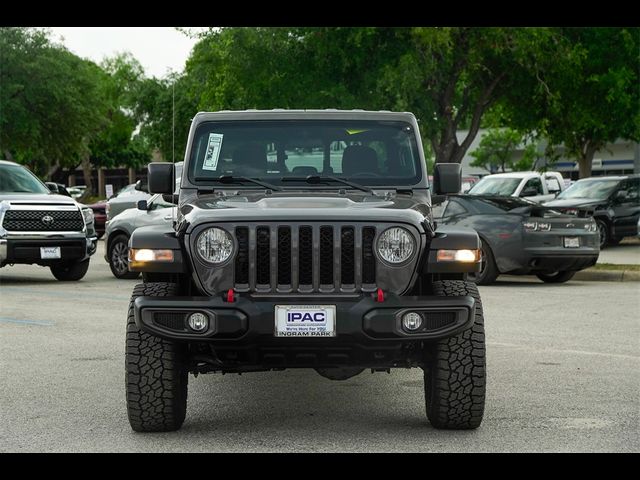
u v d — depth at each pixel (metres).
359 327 6.07
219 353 6.46
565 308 13.40
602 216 26.16
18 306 13.74
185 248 6.36
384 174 7.68
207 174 7.66
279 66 23.98
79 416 7.04
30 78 47.44
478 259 6.40
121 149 78.12
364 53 23.25
